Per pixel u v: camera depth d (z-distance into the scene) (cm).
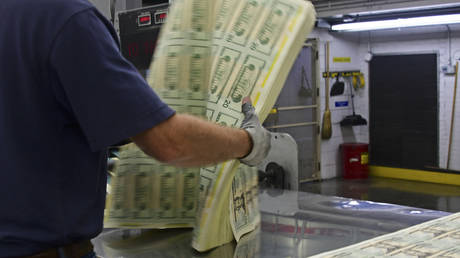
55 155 87
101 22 87
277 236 148
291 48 139
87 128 83
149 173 147
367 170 831
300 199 193
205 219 135
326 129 799
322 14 704
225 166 134
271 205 184
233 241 145
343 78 834
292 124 763
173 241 147
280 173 213
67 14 82
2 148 85
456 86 741
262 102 136
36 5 84
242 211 150
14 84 84
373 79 842
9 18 85
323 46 794
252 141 102
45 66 83
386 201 671
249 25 147
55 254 90
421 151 793
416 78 786
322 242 142
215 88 145
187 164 91
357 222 161
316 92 786
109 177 161
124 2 296
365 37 841
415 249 132
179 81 142
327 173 826
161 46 148
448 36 739
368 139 860
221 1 154
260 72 139
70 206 89
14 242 85
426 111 781
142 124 81
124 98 82
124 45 239
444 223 156
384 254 128
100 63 82
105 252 138
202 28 142
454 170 753
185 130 86
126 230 159
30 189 85
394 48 808
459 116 743
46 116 85
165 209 149
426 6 610
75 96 82
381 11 668
